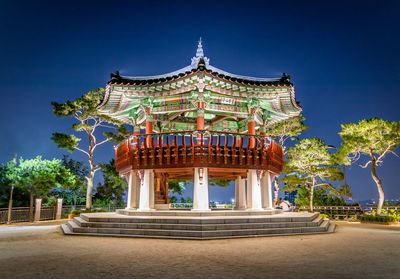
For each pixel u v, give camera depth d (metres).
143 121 22.94
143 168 19.12
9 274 7.79
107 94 20.16
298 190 41.06
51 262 9.20
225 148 18.88
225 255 10.30
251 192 19.50
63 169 31.70
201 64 17.81
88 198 33.50
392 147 29.89
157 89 19.55
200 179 18.27
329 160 34.56
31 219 28.66
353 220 31.52
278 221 16.78
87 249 11.48
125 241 13.52
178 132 18.89
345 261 9.38
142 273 7.87
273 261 9.35
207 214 17.53
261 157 19.64
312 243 13.03
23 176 29.16
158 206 23.23
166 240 13.84
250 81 19.66
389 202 37.66
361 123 29.06
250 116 21.02
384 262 9.24
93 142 34.56
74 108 32.78
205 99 19.59
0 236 15.63
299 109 22.56
